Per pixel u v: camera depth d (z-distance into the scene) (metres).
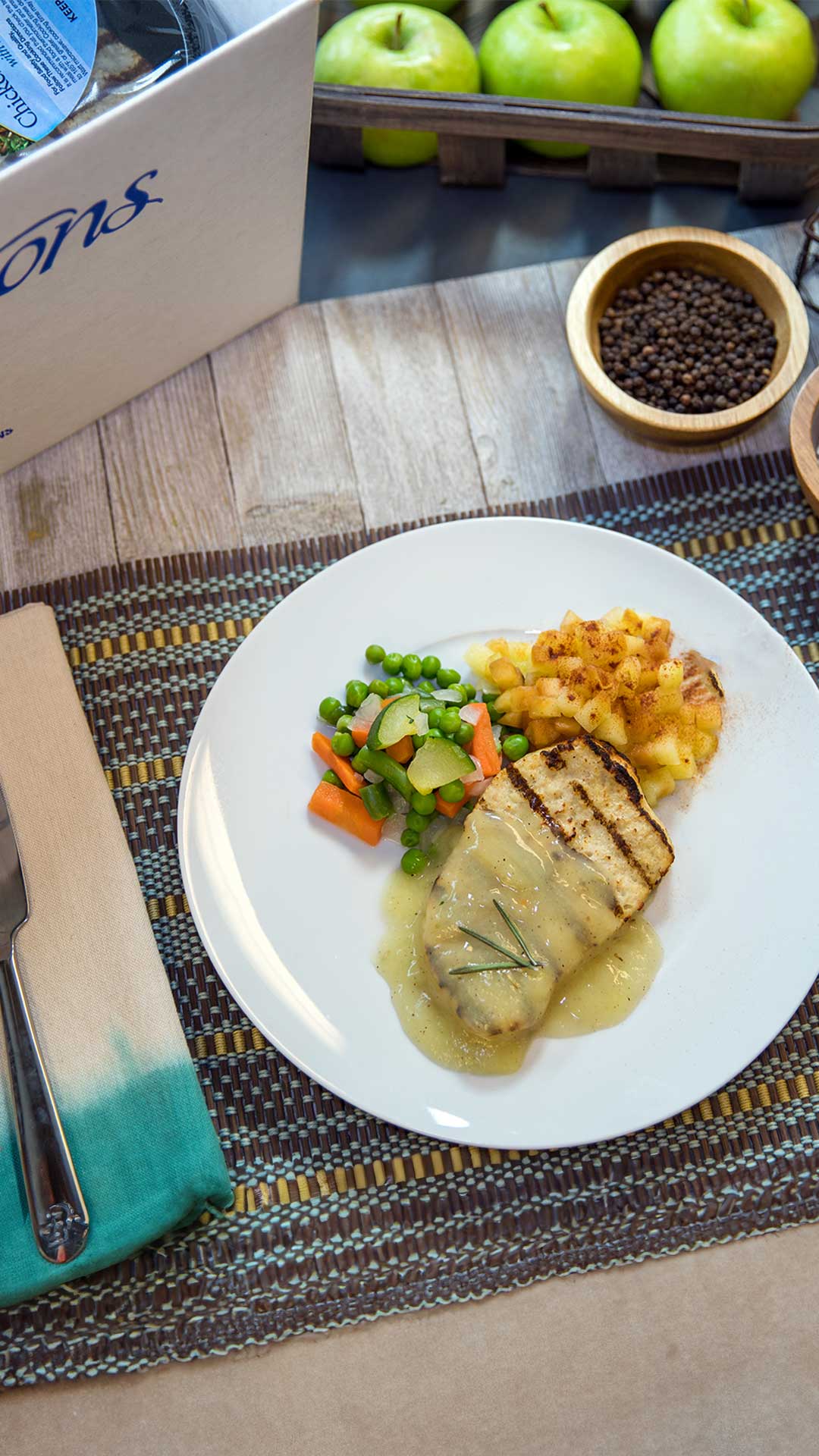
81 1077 0.69
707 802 0.72
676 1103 0.67
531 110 0.79
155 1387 0.67
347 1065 0.68
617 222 0.85
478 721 0.72
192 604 0.78
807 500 0.77
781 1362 0.68
